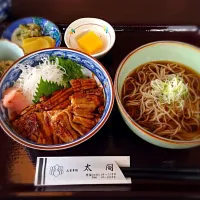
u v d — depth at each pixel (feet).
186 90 1.07
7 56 1.23
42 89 1.08
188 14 1.39
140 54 1.12
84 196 0.89
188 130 1.04
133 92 1.11
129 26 1.35
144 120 1.06
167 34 1.34
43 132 1.00
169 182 0.93
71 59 1.13
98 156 0.98
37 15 1.39
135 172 0.94
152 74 1.15
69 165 0.94
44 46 1.26
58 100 1.07
